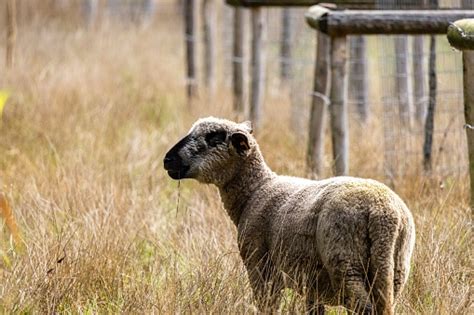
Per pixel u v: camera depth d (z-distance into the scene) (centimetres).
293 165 1414
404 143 1419
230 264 995
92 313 925
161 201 1338
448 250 1021
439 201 1190
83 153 1499
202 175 970
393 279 834
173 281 951
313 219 855
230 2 1720
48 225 1174
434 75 1382
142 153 1551
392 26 1236
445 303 894
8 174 1403
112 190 1266
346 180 860
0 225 1180
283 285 915
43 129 1659
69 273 995
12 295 946
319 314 916
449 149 1421
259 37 1761
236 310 899
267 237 925
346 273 820
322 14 1261
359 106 1855
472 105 1062
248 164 970
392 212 820
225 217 1169
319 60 1399
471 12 1227
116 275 1010
